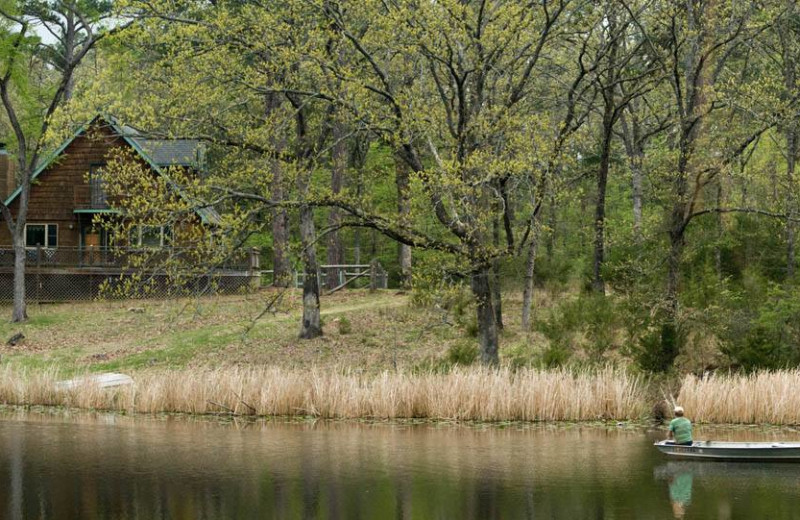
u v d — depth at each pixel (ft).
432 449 74.13
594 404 87.81
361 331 123.13
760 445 68.64
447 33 86.79
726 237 111.65
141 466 68.13
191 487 62.23
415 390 90.12
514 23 88.58
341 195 91.25
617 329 105.50
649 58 118.52
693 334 105.50
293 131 113.80
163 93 97.35
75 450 73.82
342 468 67.46
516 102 97.86
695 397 86.69
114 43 92.68
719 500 58.49
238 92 98.73
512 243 92.79
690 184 97.76
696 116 96.53
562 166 114.42
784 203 97.91
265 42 87.92
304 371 104.83
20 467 68.08
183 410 94.32
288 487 61.93
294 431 82.33
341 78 87.04
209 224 90.27
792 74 109.70
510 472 66.08
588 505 57.47
